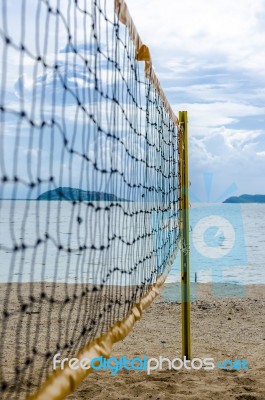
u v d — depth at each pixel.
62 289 10.30
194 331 7.47
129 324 3.50
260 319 8.35
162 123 5.20
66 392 2.37
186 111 5.90
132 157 4.02
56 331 6.84
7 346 5.98
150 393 4.62
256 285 12.08
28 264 17.48
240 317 8.48
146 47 4.13
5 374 4.73
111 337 3.11
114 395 4.56
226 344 6.72
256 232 44.25
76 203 2.97
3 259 18.73
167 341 6.79
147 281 4.64
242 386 4.87
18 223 46.09
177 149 5.88
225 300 9.92
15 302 8.86
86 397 4.55
